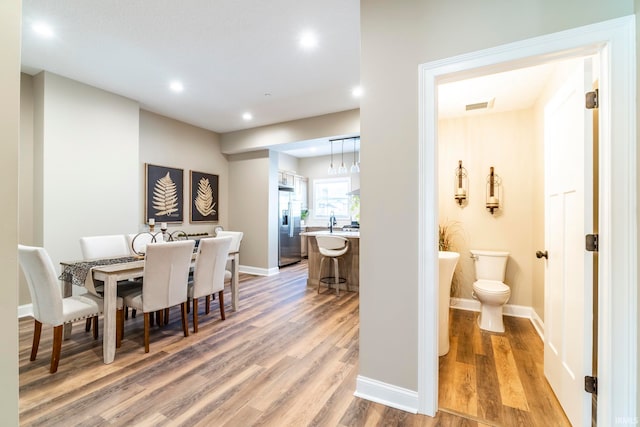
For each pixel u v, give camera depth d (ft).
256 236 18.67
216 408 5.66
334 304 12.35
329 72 10.61
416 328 5.57
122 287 9.27
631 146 4.21
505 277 11.00
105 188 12.12
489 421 5.29
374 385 5.93
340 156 24.80
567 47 4.53
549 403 5.78
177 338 8.95
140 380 6.62
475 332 9.37
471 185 11.58
